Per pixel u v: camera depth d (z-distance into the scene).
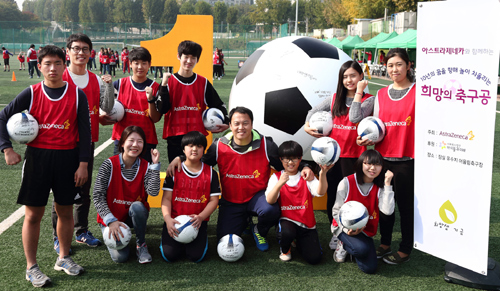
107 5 100.38
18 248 3.24
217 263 3.08
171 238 3.07
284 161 3.06
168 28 44.78
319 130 3.32
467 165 2.62
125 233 2.92
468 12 2.47
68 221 2.86
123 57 22.25
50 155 2.64
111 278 2.83
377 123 2.97
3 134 2.58
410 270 3.03
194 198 3.12
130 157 3.06
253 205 3.19
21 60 22.84
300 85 3.67
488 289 2.75
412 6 33.25
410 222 3.07
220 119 3.57
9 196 4.35
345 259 3.17
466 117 2.58
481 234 2.62
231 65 28.88
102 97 3.35
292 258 3.20
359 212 2.85
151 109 3.51
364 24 38.97
